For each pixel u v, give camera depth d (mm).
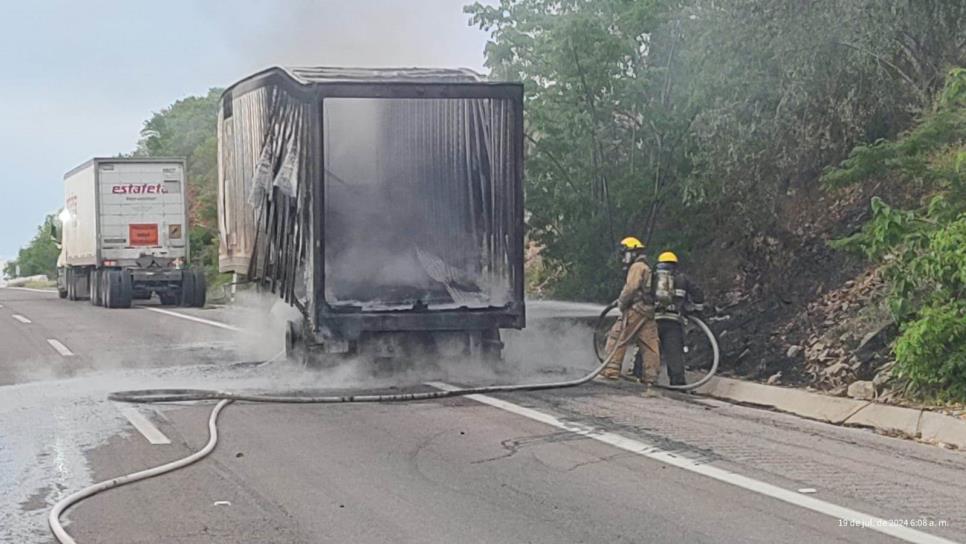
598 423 10648
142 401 12289
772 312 14820
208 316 26781
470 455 9273
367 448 9625
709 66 14836
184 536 6996
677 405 11773
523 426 10539
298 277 14156
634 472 8555
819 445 9539
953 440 9570
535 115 18000
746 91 14562
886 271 11664
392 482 8367
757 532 6918
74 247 34719
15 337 20906
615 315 16516
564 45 17031
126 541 6895
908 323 11539
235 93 17438
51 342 19703
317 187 13328
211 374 14734
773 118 14609
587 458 9070
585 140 17953
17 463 9148
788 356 13273
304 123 13648
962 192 12125
